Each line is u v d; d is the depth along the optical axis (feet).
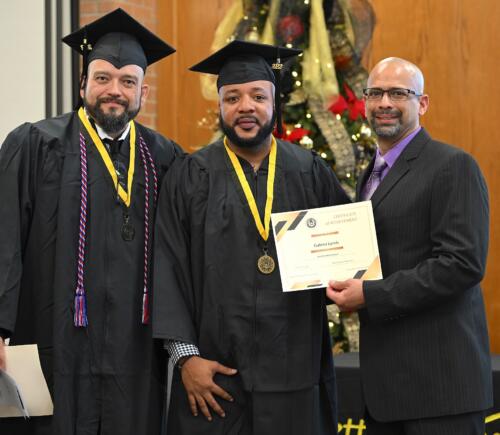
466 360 9.64
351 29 17.07
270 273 10.16
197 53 18.43
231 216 10.28
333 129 16.67
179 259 10.36
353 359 14.19
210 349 10.15
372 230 9.84
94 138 10.73
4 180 10.33
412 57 16.80
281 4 17.24
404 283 9.53
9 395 10.00
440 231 9.64
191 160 10.72
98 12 17.71
